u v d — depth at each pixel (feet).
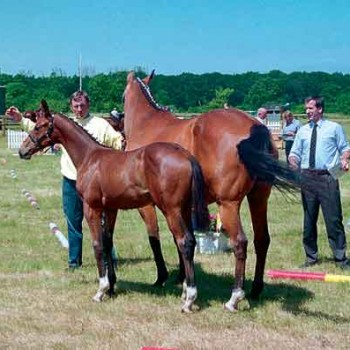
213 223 30.50
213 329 19.62
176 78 229.04
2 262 28.68
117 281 25.46
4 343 18.65
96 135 26.81
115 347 18.22
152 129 24.68
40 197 50.65
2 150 97.96
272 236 34.65
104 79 156.25
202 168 21.03
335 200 27.09
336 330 19.43
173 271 27.12
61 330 19.65
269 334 19.13
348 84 240.53
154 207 24.63
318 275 25.16
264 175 19.83
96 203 22.21
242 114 21.24
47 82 193.98
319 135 26.58
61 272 26.94
